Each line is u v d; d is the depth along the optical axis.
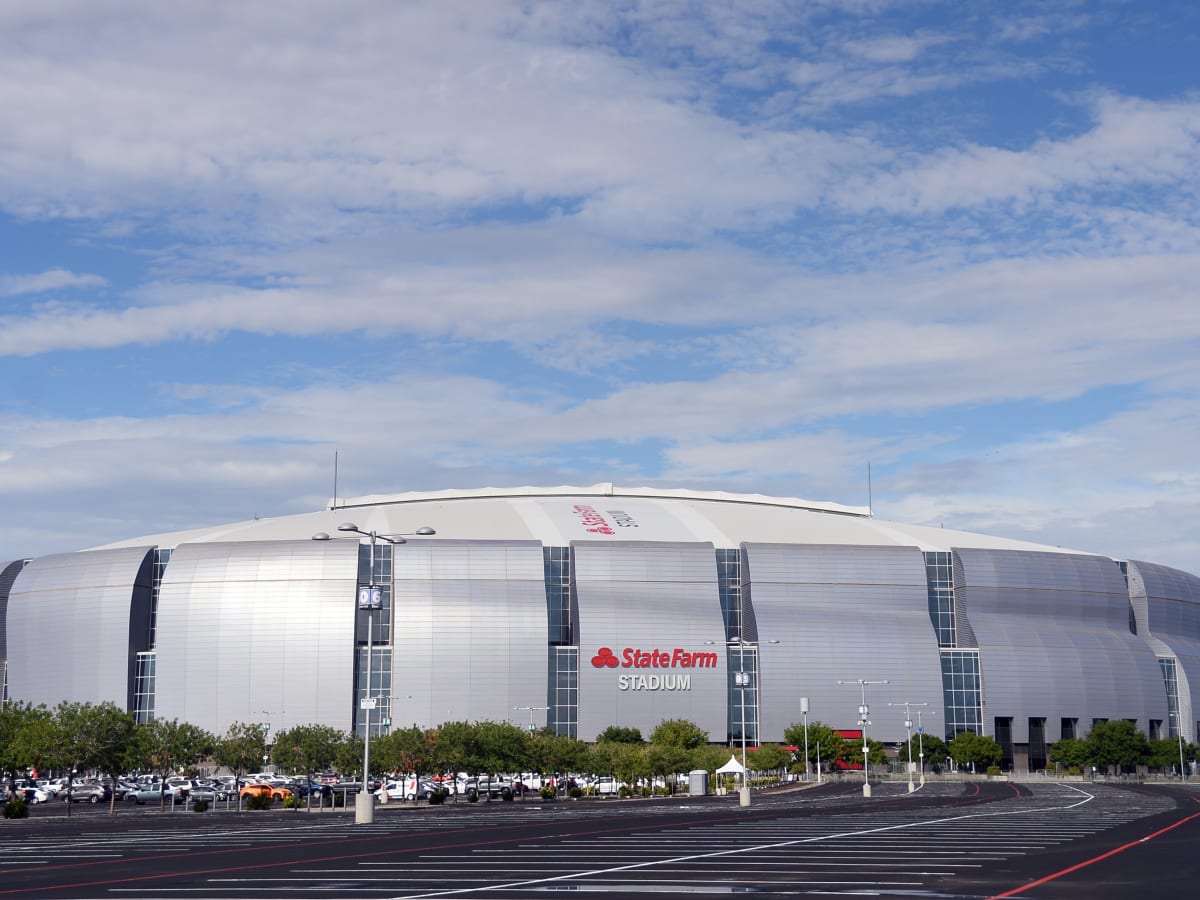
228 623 177.25
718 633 182.62
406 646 174.88
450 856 41.44
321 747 116.56
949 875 33.88
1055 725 190.00
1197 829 54.50
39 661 185.00
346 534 183.25
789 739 175.75
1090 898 28.55
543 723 175.38
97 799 123.56
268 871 36.09
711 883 32.00
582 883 32.19
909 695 185.25
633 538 190.62
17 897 29.48
